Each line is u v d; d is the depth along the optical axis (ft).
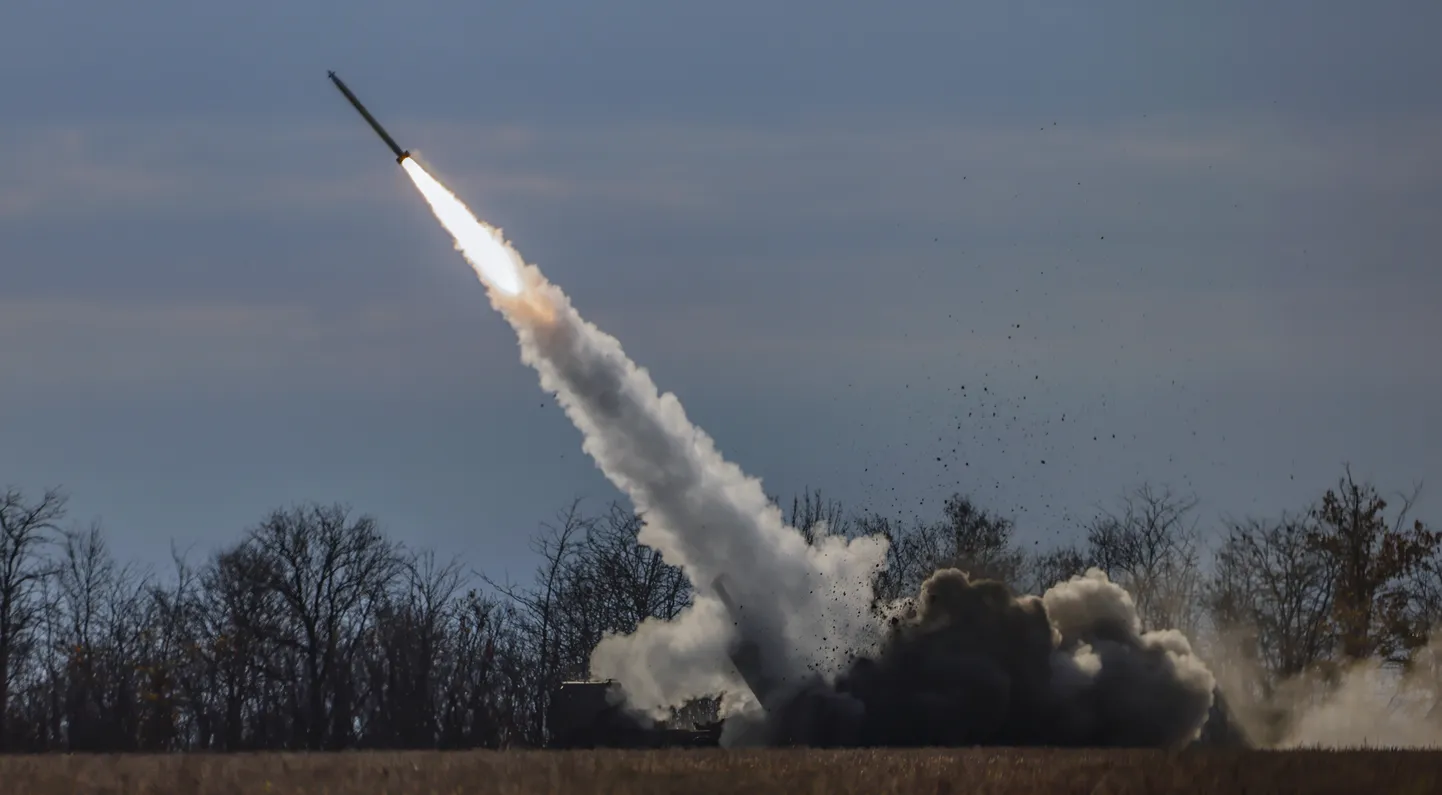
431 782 218.59
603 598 492.13
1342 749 305.12
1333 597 449.89
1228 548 485.56
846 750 299.38
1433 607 462.60
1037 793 207.00
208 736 469.16
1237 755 270.67
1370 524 441.68
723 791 205.77
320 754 311.88
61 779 233.96
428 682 471.62
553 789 205.67
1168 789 208.74
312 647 469.57
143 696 461.78
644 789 207.62
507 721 454.81
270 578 481.87
